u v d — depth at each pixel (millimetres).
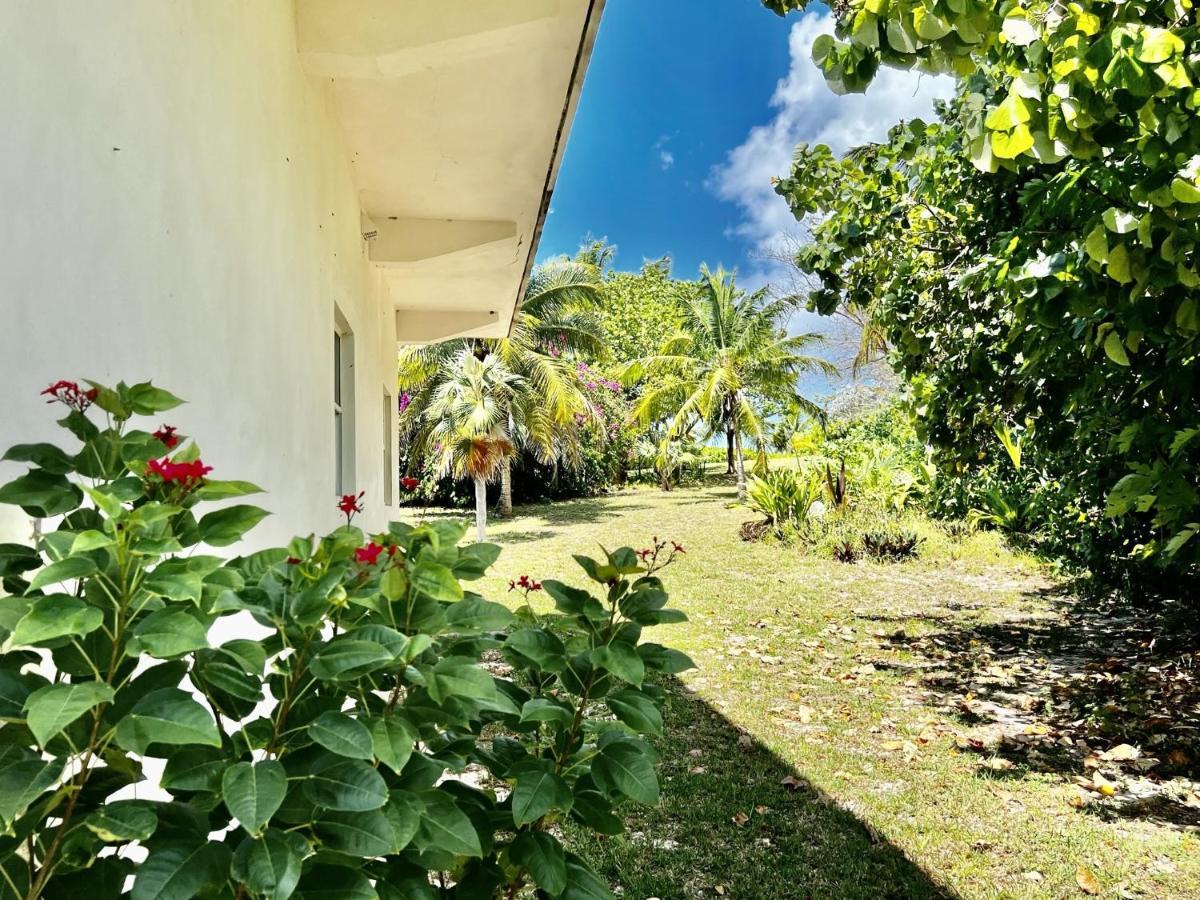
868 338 12117
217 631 2092
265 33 2531
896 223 5527
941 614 7688
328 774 972
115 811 840
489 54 3363
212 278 1922
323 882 959
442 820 1132
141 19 1517
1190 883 2887
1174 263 2141
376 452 6375
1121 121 2160
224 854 895
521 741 1743
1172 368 3025
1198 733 4270
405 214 5848
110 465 1061
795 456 22047
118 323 1398
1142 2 1945
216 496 1091
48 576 805
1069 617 7281
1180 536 2947
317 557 1180
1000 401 5020
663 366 22938
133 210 1469
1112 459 4852
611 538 14797
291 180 2908
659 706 1628
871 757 4141
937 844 3188
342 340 4879
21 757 800
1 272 1056
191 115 1792
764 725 4656
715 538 14070
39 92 1155
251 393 2268
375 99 4086
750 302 22250
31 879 847
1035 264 2889
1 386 1054
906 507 13352
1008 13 2025
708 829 3320
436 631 1246
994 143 1986
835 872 2973
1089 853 3107
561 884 1317
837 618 7633
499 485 22312
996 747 4242
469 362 16391
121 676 925
